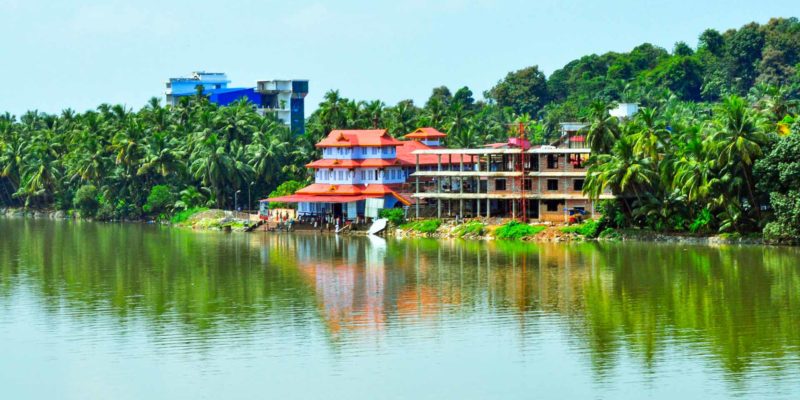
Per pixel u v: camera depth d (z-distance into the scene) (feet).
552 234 617.21
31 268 521.24
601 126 606.14
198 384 306.14
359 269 508.53
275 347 344.90
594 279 461.78
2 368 324.39
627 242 589.32
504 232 635.25
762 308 391.65
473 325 374.22
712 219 580.71
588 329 365.20
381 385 303.68
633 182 584.81
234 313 398.01
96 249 609.01
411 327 372.58
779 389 293.43
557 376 310.24
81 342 353.51
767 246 548.31
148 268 518.37
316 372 316.40
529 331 363.76
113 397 296.71
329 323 379.35
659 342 345.10
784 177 531.50
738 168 552.00
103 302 421.59
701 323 370.32
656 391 294.87
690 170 554.46
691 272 473.26
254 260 547.49
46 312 401.70
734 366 315.99
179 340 354.95
